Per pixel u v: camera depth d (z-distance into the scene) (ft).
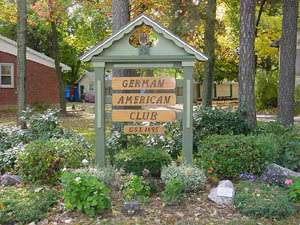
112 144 26.55
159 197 18.90
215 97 134.72
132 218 16.76
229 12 63.98
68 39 86.17
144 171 20.15
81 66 132.77
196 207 17.92
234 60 96.68
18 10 40.22
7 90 77.41
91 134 43.62
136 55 22.54
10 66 77.51
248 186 19.33
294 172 21.63
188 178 19.53
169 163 21.76
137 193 18.51
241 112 32.01
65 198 16.99
